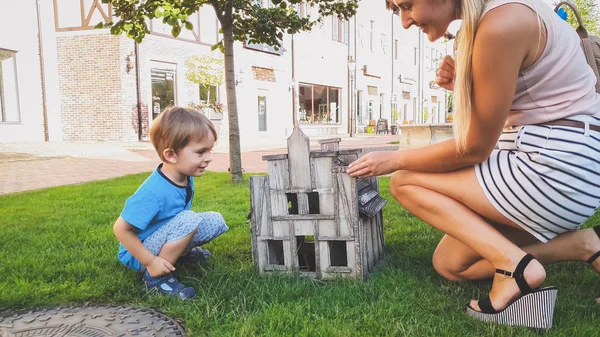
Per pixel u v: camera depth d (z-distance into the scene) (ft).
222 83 56.90
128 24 17.35
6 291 7.34
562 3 7.95
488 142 6.10
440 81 7.09
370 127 90.12
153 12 17.25
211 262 8.79
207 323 6.43
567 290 7.32
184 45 58.23
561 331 5.95
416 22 6.19
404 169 7.14
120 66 51.52
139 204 7.40
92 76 52.54
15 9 48.65
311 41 75.36
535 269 6.07
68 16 52.85
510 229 7.06
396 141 57.62
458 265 7.52
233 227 11.86
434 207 6.80
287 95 71.61
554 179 5.92
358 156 8.55
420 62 117.29
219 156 36.55
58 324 6.55
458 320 6.38
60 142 50.88
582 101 6.00
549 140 5.93
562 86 5.93
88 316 6.81
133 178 22.52
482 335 5.98
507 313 6.19
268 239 8.13
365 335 6.03
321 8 20.65
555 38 5.77
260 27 19.52
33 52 50.72
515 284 6.13
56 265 8.71
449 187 6.70
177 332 6.30
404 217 12.85
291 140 7.78
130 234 7.44
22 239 10.68
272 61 68.39
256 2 22.52
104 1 17.47
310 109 77.97
